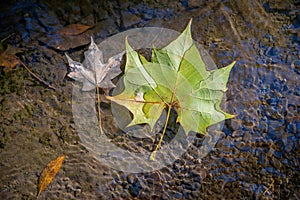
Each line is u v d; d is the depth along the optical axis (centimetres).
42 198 100
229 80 108
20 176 101
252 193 102
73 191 101
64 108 105
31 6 111
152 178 102
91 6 112
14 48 109
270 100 107
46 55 108
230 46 110
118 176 102
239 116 106
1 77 107
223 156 104
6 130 104
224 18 112
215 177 102
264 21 112
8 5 111
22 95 106
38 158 103
